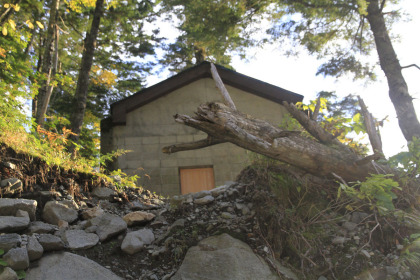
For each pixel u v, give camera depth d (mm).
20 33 8656
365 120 4793
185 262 3559
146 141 9648
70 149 8766
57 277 3180
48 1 13883
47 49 9820
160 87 10023
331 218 4012
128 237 3914
